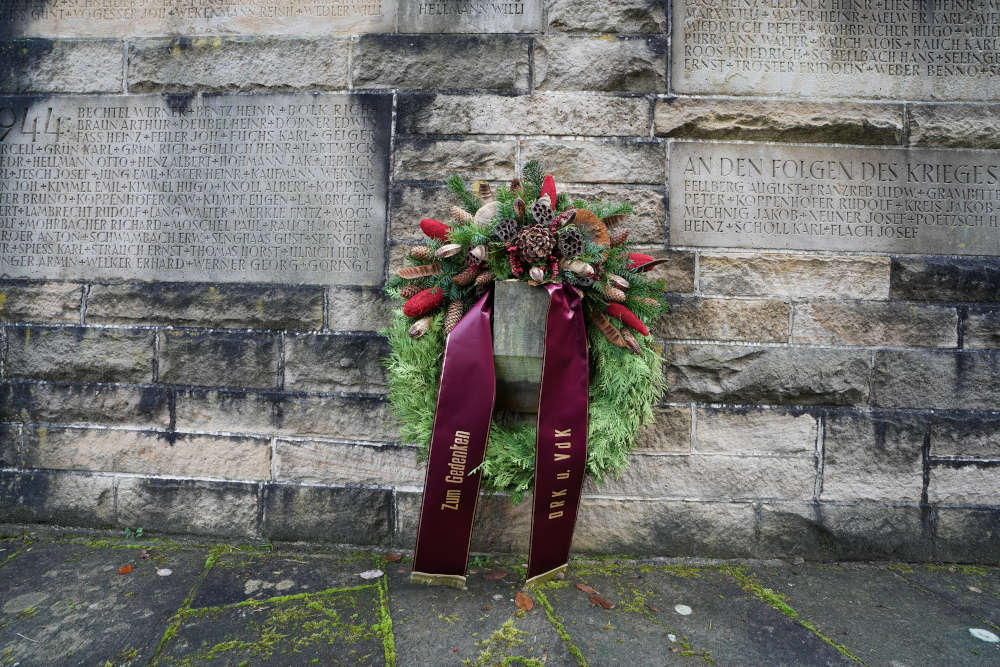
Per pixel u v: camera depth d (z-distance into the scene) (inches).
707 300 137.9
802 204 138.4
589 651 96.0
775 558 137.0
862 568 132.5
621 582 122.5
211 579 118.5
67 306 141.7
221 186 141.8
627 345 110.8
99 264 142.2
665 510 137.5
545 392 106.0
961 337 137.7
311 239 140.8
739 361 137.3
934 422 136.9
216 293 141.0
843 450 137.2
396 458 138.5
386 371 138.9
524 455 112.2
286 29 141.6
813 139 138.7
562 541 113.5
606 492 137.6
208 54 141.7
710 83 138.6
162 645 95.6
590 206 120.4
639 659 94.3
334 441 139.3
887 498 137.0
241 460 140.0
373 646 95.8
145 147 142.6
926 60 139.1
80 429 141.6
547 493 108.9
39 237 142.6
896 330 137.8
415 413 115.5
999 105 138.7
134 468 141.3
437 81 139.9
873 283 137.9
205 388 140.7
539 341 107.3
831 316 137.8
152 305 141.3
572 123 138.6
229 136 141.8
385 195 140.2
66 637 97.5
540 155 138.8
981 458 136.9
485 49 139.3
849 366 137.2
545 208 106.5
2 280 141.3
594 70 138.7
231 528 139.6
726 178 138.5
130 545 134.3
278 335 140.6
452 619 104.3
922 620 109.3
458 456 107.7
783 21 138.8
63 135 144.5
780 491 137.6
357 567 126.0
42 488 141.6
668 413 137.7
